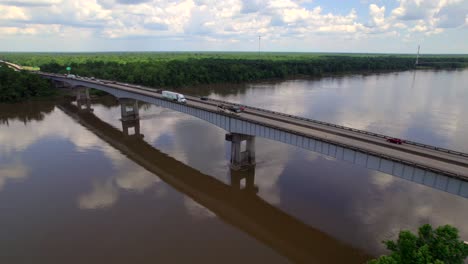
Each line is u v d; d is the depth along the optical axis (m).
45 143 87.62
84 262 39.81
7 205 53.34
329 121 106.88
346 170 67.12
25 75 161.12
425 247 26.94
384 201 54.12
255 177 65.12
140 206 53.78
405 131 95.81
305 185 60.75
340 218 49.53
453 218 48.66
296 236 45.88
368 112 121.38
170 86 196.50
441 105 134.38
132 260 40.25
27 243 43.44
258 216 51.56
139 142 89.62
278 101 146.50
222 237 45.69
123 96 112.75
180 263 39.88
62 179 63.91
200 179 65.44
